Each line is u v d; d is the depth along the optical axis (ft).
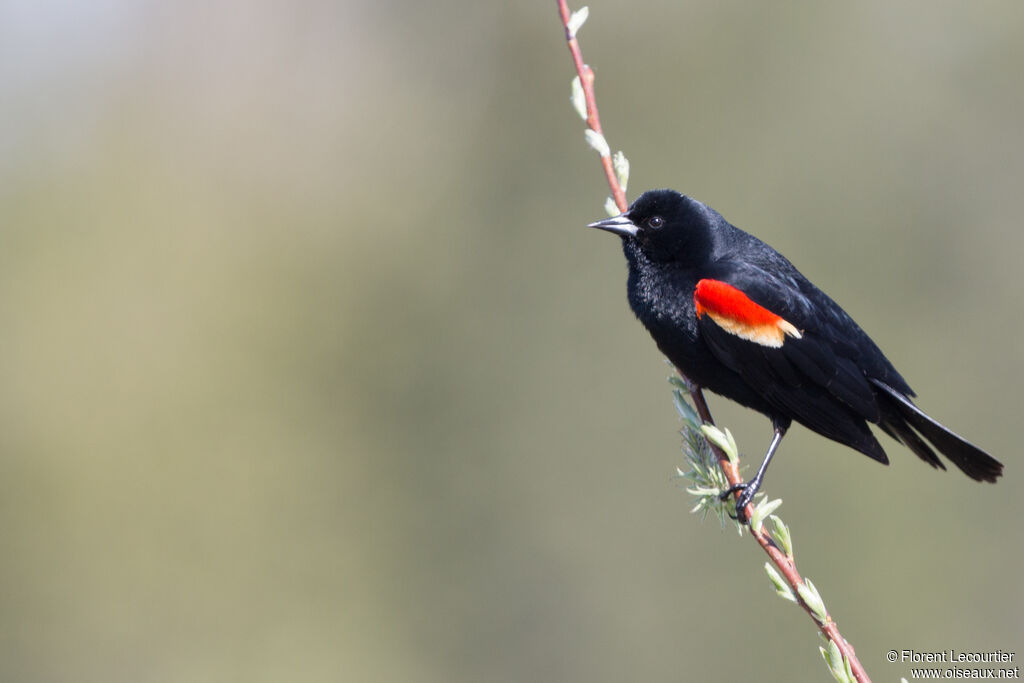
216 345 61.26
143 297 62.18
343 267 65.98
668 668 50.44
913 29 57.26
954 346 55.31
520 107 63.93
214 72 75.56
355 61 75.00
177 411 57.82
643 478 55.57
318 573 55.52
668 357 21.50
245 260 65.57
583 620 52.65
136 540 54.08
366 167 70.03
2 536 52.90
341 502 57.57
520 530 55.88
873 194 57.06
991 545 49.42
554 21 62.95
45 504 53.88
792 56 58.08
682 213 21.07
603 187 60.85
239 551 55.01
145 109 72.64
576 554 54.29
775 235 57.47
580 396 58.03
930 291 56.39
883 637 46.96
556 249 61.41
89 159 68.95
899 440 20.97
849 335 20.62
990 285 55.77
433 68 69.82
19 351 58.08
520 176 63.52
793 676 47.88
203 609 53.42
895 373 20.83
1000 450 53.57
